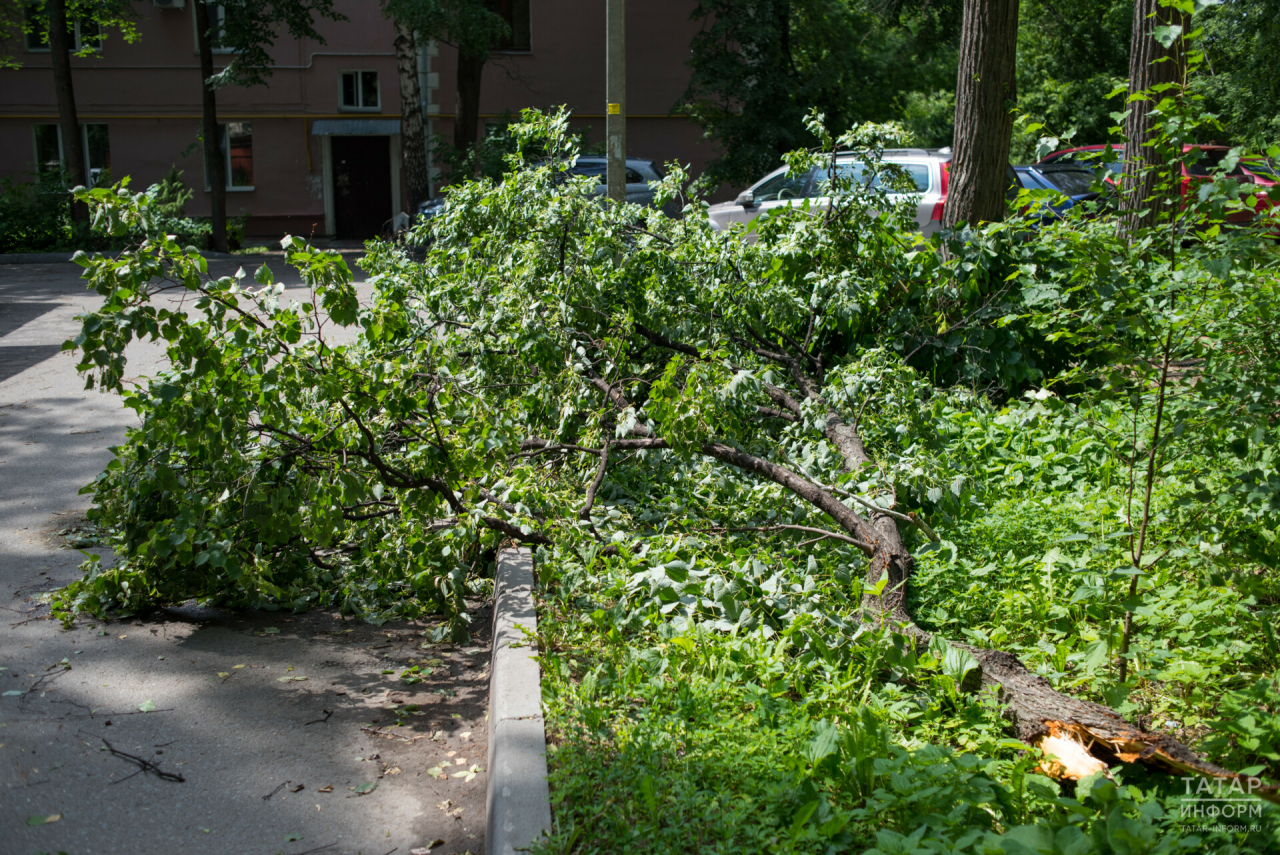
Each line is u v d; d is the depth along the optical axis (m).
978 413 6.80
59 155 28.30
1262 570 4.08
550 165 7.12
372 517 4.98
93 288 4.12
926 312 7.64
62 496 6.43
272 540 4.54
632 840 2.65
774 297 6.72
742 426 5.93
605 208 7.27
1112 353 3.72
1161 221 3.72
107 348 4.09
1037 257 7.54
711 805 2.68
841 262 7.43
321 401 4.49
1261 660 3.55
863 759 2.78
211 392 4.36
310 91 27.72
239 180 28.45
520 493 4.86
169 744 3.53
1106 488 5.29
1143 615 3.66
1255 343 3.52
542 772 2.96
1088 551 4.24
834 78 23.50
